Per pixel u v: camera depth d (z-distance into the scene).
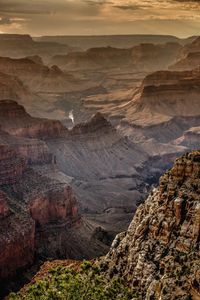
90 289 59.47
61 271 65.88
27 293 63.53
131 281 62.62
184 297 53.50
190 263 57.41
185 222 62.09
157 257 61.97
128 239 69.00
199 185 63.81
